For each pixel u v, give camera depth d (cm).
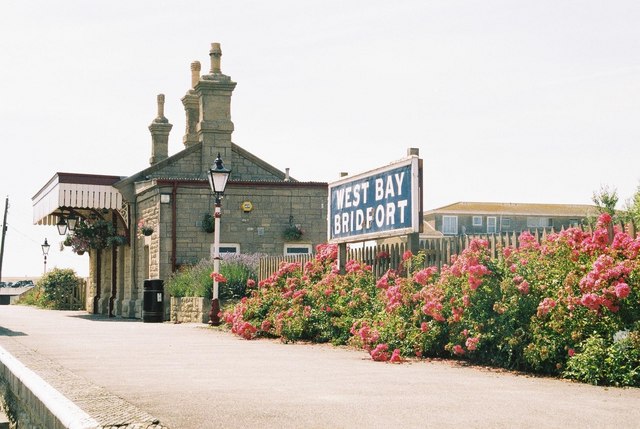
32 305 4447
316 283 1403
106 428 468
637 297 769
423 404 580
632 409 561
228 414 536
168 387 682
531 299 845
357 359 970
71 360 934
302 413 539
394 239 2091
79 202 2670
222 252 2455
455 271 936
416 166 1141
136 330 1627
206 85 2558
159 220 2389
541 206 6800
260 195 2495
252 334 1366
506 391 659
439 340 980
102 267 3288
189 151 2573
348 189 1373
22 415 745
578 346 771
